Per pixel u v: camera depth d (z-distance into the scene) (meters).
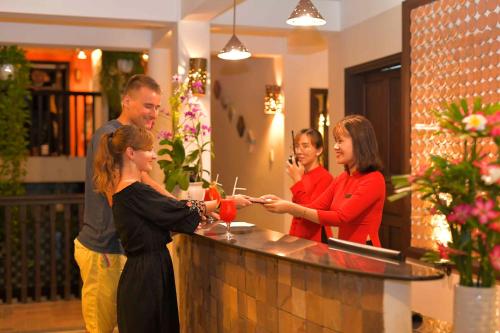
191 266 3.37
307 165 3.69
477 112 1.96
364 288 2.04
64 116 9.76
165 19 5.52
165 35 6.29
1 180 6.84
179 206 2.76
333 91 6.22
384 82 5.61
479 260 1.95
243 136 8.40
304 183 3.60
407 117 4.83
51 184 9.79
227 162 8.98
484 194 1.93
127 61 7.70
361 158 2.89
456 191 1.90
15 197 6.06
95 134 3.13
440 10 4.41
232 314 2.84
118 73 7.80
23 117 6.87
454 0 4.26
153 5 5.50
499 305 2.79
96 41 6.72
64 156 9.49
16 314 5.74
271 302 2.50
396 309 1.99
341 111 6.06
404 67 4.84
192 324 3.38
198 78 5.27
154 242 2.77
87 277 3.13
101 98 9.34
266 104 7.43
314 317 2.25
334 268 2.07
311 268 2.25
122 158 2.79
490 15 3.92
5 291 6.23
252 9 5.86
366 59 5.58
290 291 2.38
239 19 5.82
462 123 1.92
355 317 2.07
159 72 6.93
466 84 4.16
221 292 2.95
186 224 2.78
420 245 4.64
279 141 7.45
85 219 3.18
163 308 2.78
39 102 9.50
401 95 4.95
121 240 2.81
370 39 5.50
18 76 6.80
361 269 2.03
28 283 6.38
